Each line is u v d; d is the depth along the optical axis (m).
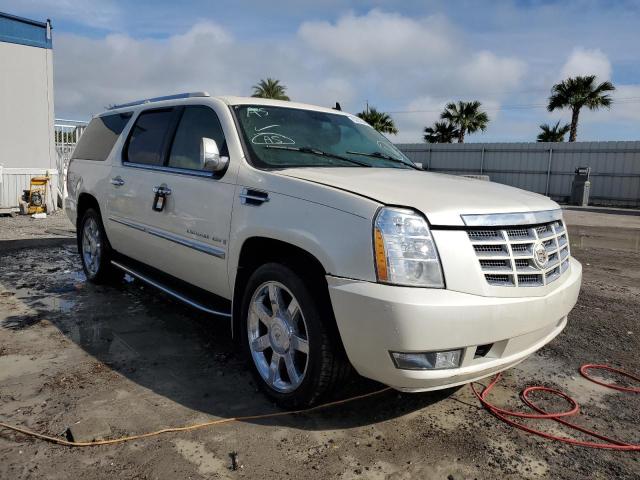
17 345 4.13
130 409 3.18
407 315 2.60
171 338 4.38
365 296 2.68
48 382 3.51
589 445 2.99
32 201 12.40
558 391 3.66
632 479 2.69
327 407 3.30
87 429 2.89
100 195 5.45
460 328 2.67
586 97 33.88
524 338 2.97
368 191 2.95
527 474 2.70
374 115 43.16
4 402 3.21
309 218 3.00
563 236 3.49
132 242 4.94
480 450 2.89
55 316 4.87
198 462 2.69
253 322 3.45
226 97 4.21
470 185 3.47
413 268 2.68
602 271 7.89
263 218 3.27
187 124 4.38
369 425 3.11
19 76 13.31
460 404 3.42
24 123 13.52
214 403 3.30
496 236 2.90
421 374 2.69
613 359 4.28
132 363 3.86
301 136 4.12
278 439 2.92
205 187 3.84
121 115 5.63
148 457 2.71
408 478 2.62
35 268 6.85
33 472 2.56
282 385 3.25
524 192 3.61
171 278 4.52
